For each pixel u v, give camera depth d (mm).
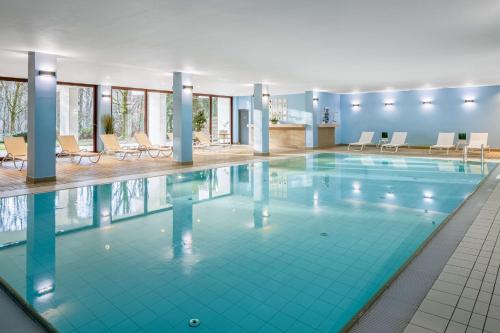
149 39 6566
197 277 3400
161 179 8602
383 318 2613
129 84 13984
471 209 5680
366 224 5047
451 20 5535
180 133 10719
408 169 10320
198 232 4742
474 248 3953
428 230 4746
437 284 3115
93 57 8211
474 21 5586
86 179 8203
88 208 5961
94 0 4551
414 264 3557
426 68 10141
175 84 10688
